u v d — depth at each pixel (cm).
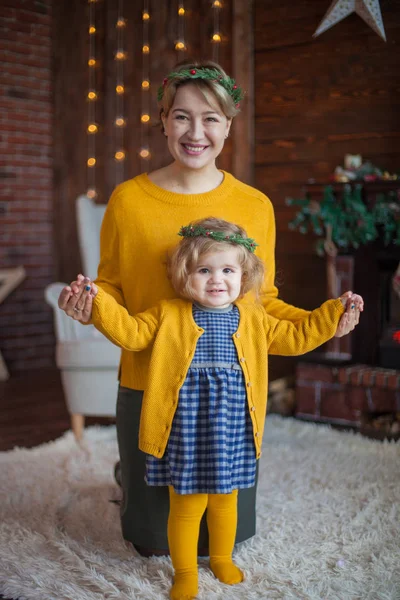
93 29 508
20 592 189
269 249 212
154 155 488
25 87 532
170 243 197
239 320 190
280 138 418
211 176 205
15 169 531
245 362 187
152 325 187
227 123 198
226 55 435
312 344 193
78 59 528
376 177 352
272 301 210
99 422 387
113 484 277
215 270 182
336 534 225
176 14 462
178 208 199
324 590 188
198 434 183
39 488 270
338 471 286
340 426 363
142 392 200
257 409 189
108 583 190
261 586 190
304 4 399
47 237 555
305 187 375
